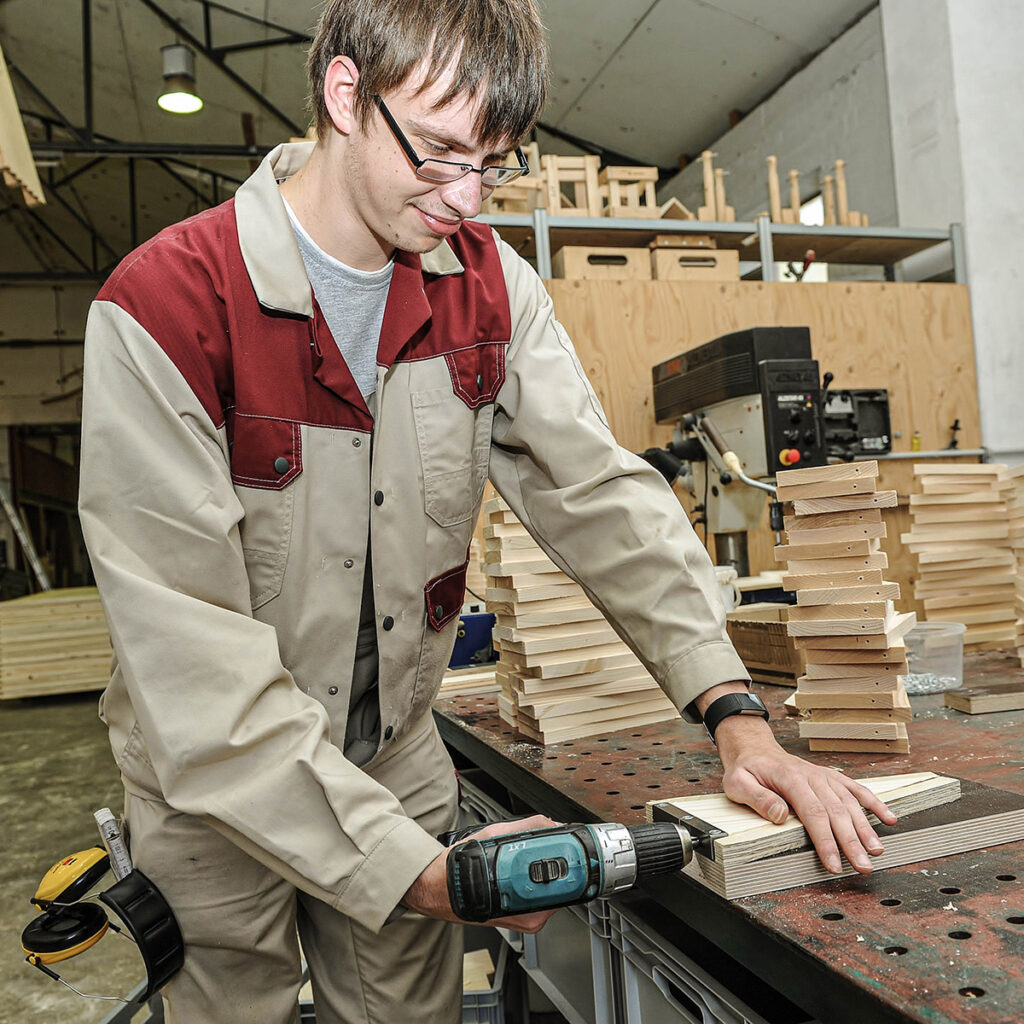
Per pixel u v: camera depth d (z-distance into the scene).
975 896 0.60
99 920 0.78
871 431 3.02
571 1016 1.19
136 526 0.70
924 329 3.38
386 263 0.84
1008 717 1.11
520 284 0.98
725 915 0.62
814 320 3.22
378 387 0.84
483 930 1.58
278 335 0.79
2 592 7.54
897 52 4.01
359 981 0.98
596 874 0.60
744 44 5.13
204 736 0.66
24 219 8.12
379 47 0.69
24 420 8.35
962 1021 0.45
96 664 5.46
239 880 0.81
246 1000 0.85
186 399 0.72
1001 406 3.58
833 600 0.99
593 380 2.96
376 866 0.65
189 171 7.52
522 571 1.20
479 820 1.54
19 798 3.52
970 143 3.71
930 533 1.51
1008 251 3.67
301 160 0.89
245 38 5.68
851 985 0.49
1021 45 3.79
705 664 0.80
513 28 0.70
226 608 0.73
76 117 6.88
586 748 1.11
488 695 1.55
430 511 0.89
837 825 0.63
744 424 2.04
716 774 0.95
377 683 0.93
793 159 5.37
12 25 5.81
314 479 0.82
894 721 0.96
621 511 0.88
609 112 6.02
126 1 5.49
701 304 3.08
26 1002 1.92
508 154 0.77
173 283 0.74
